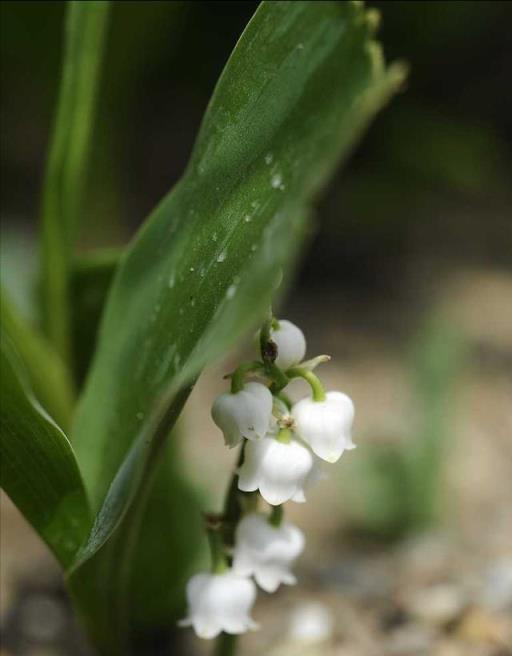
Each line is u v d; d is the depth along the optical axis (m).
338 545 0.40
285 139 0.23
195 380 0.22
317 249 0.74
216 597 0.26
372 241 0.76
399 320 0.66
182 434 0.31
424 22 0.75
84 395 0.26
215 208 0.23
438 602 0.34
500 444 0.49
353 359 0.60
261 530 0.25
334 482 0.45
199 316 0.22
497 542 0.39
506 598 0.34
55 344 0.31
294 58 0.23
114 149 0.56
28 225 0.70
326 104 0.24
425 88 0.85
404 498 0.40
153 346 0.24
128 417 0.25
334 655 0.33
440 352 0.42
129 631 0.33
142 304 0.25
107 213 0.56
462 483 0.45
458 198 0.83
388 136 0.77
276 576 0.25
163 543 0.31
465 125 0.83
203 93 0.79
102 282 0.30
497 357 0.60
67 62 0.30
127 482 0.22
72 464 0.24
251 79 0.22
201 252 0.23
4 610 0.36
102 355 0.26
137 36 0.53
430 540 0.39
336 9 0.23
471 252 0.76
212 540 0.26
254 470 0.23
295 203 0.22
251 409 0.23
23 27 0.56
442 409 0.41
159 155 0.80
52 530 0.25
